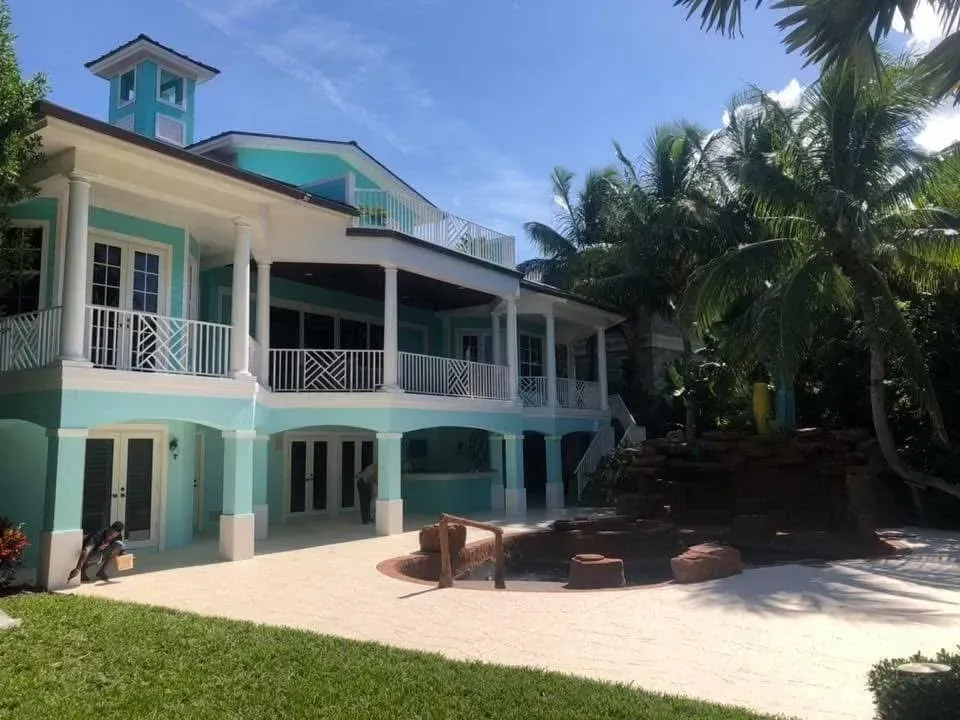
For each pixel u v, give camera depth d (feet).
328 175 61.52
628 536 46.57
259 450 46.85
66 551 30.45
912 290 59.47
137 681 17.53
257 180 38.75
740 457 61.57
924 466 54.49
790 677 18.29
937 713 12.03
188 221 42.14
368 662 19.16
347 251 48.57
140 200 38.04
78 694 16.61
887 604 26.81
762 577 32.45
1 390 33.83
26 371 32.60
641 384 86.89
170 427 41.37
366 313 64.80
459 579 39.70
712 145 81.41
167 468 41.27
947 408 55.98
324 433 60.85
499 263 61.31
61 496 30.58
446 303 68.13
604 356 78.23
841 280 53.31
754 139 68.18
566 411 70.03
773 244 52.85
